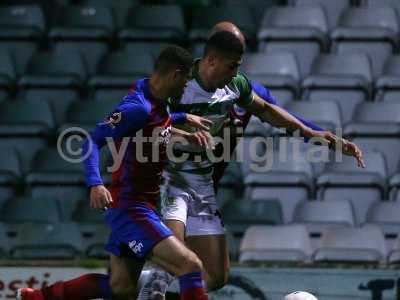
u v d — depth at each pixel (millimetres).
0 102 39375
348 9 42562
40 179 35500
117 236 19500
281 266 27453
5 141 37406
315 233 32812
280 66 39750
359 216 34594
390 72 40000
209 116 21203
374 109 37625
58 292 20281
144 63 40219
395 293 26625
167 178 21641
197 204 21812
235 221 33250
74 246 31609
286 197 34812
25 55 41781
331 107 37312
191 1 44844
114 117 19000
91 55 41844
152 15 42969
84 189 35531
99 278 20328
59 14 43469
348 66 39750
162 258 19078
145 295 20984
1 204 35500
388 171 35938
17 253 31547
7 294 27328
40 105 38438
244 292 26984
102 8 43406
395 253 29875
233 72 20562
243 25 42062
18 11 43594
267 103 21906
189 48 41031
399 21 42219
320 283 26938
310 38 40875
